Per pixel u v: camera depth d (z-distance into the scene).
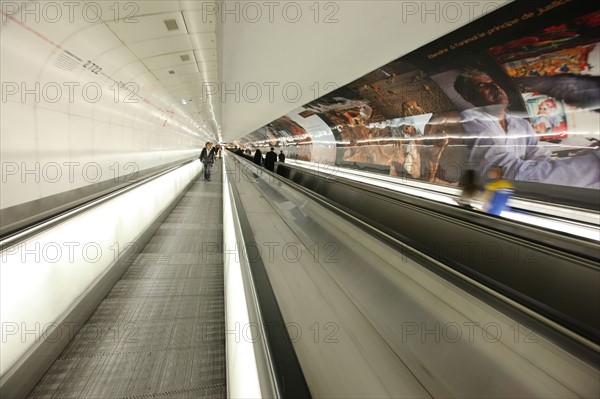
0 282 1.39
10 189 1.99
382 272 2.02
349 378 1.22
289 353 0.96
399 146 8.35
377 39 2.87
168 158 9.55
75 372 1.79
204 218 5.84
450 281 1.55
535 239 1.85
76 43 2.47
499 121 5.15
